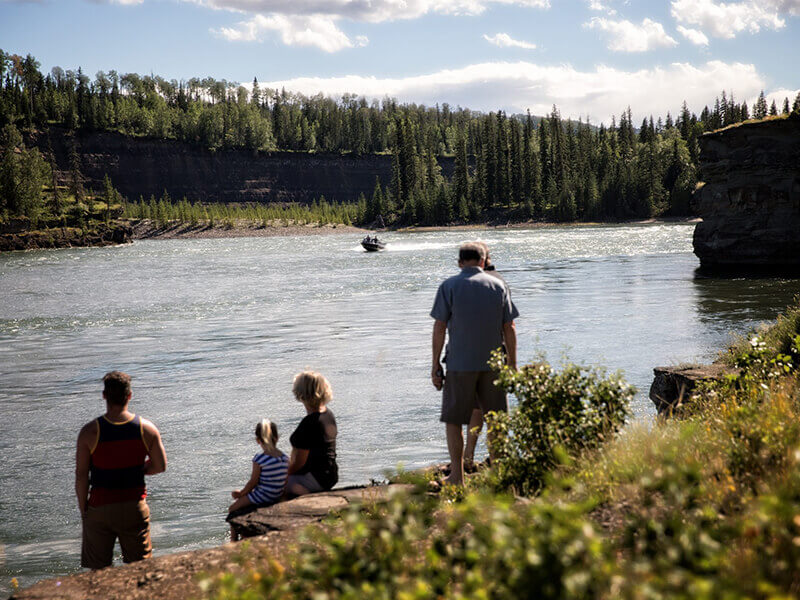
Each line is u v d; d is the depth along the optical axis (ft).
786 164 138.00
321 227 552.82
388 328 77.61
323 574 9.16
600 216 512.63
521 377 17.17
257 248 323.98
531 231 420.77
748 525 8.70
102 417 17.70
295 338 73.10
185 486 29.96
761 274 132.36
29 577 22.06
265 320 89.04
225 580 9.23
